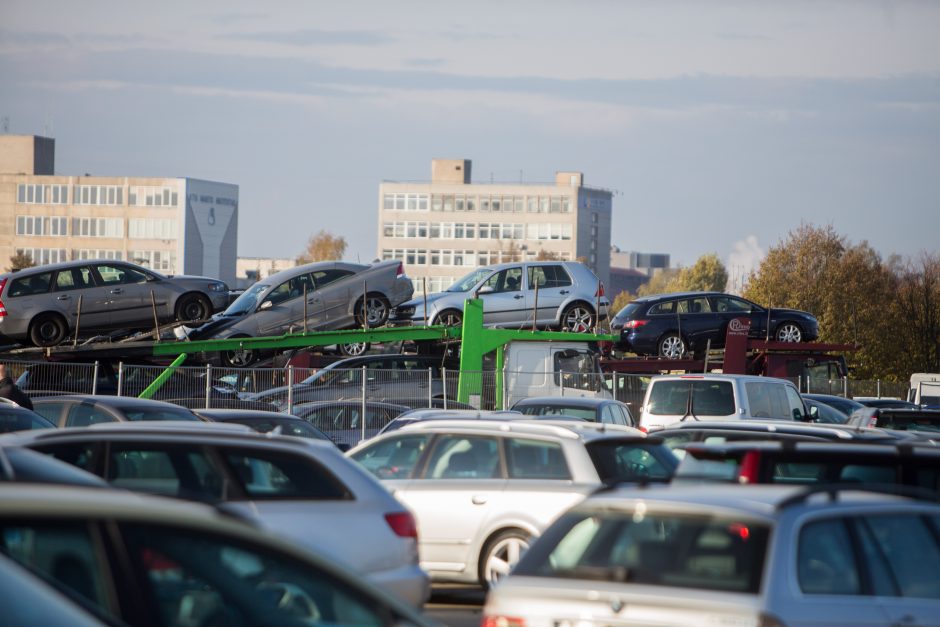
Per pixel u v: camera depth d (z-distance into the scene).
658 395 38.94
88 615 6.48
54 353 46.91
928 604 11.55
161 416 29.84
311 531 14.36
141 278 49.38
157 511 7.43
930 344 136.75
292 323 52.56
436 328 54.22
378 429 43.59
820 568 11.09
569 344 55.62
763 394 38.78
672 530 11.36
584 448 20.47
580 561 11.60
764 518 11.08
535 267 56.75
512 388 51.75
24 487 7.41
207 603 7.56
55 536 7.38
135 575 7.27
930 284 139.25
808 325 63.09
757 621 10.44
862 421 34.16
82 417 29.81
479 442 21.09
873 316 140.38
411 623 8.02
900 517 12.07
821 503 11.56
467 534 20.41
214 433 15.19
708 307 60.62
